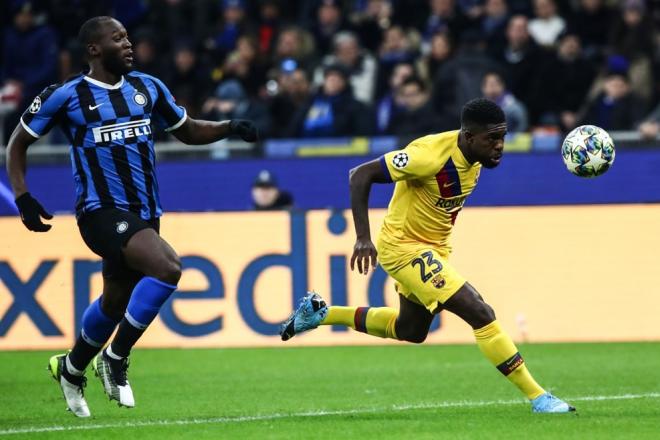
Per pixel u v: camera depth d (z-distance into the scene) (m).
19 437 23.05
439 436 22.19
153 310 24.22
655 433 22.16
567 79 54.47
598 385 31.52
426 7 61.62
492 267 42.47
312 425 24.09
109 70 24.94
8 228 42.50
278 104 55.34
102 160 24.66
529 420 23.94
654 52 56.00
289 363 37.97
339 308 27.73
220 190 50.53
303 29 61.75
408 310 26.67
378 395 30.44
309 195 49.91
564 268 42.12
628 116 51.12
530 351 39.78
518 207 42.44
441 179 25.03
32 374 35.78
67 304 42.25
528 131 54.06
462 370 35.62
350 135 52.56
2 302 42.47
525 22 55.59
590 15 58.56
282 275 42.22
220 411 27.61
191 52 58.03
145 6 63.72
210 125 26.52
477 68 52.81
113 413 27.45
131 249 24.12
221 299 42.41
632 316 41.78
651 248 41.69
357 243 24.77
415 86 52.12
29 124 24.50
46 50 58.22
